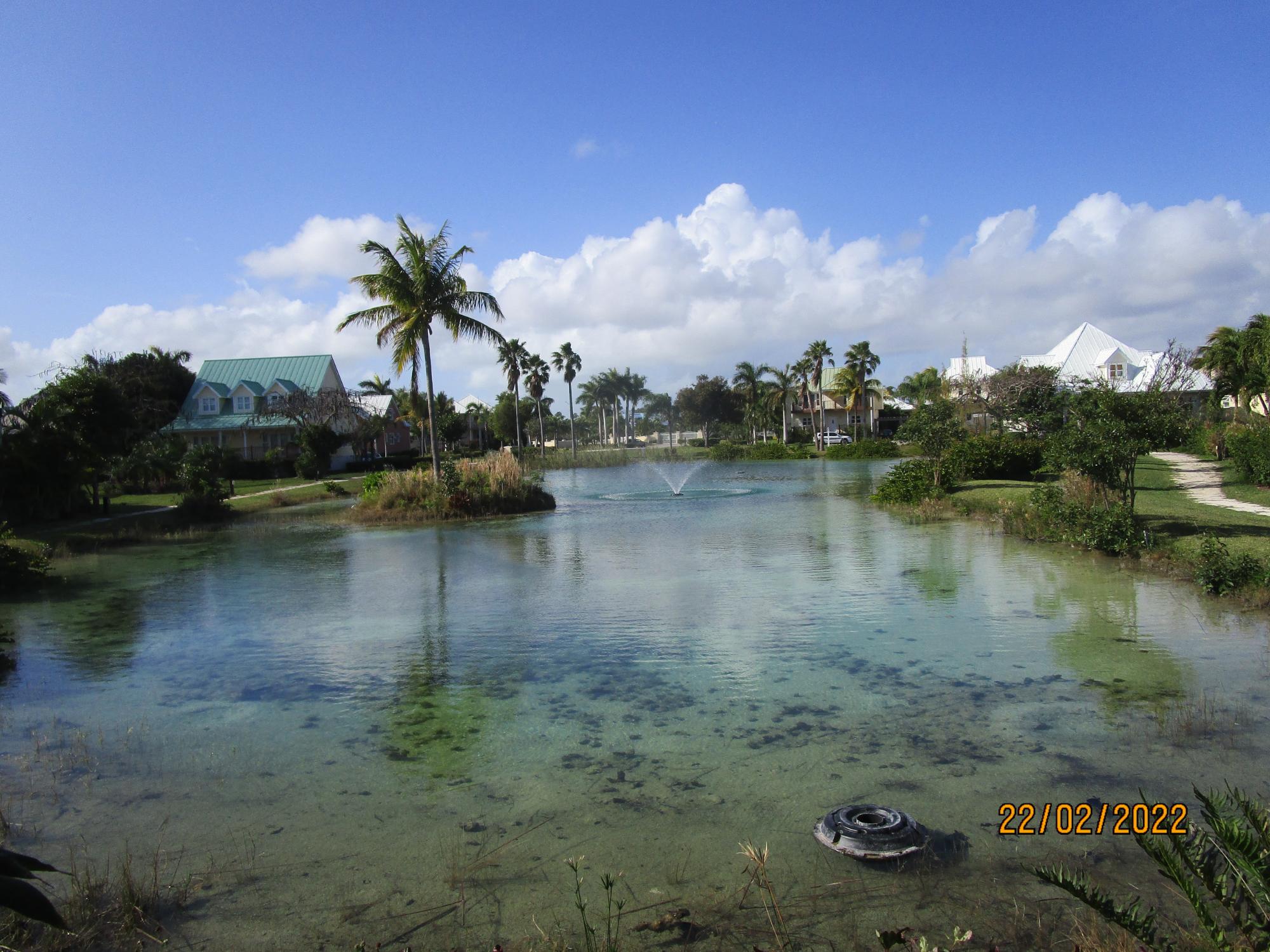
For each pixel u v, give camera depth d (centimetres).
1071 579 1255
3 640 1017
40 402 2614
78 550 1989
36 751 639
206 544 2088
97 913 406
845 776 554
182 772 592
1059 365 6097
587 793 538
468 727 677
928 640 913
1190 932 358
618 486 4081
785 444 7350
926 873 425
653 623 1048
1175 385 3788
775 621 1034
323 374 5912
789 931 376
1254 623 941
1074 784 529
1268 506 1925
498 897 415
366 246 2691
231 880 438
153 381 5434
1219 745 582
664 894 412
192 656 938
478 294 2820
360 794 547
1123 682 738
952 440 2638
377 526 2441
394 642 980
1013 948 355
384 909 408
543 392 7531
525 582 1395
